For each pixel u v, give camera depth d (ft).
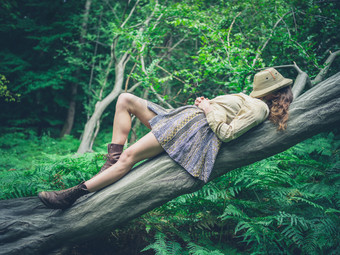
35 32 33.55
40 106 36.52
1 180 10.18
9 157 23.95
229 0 17.76
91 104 33.32
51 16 34.58
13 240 7.29
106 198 7.43
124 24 23.03
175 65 22.18
